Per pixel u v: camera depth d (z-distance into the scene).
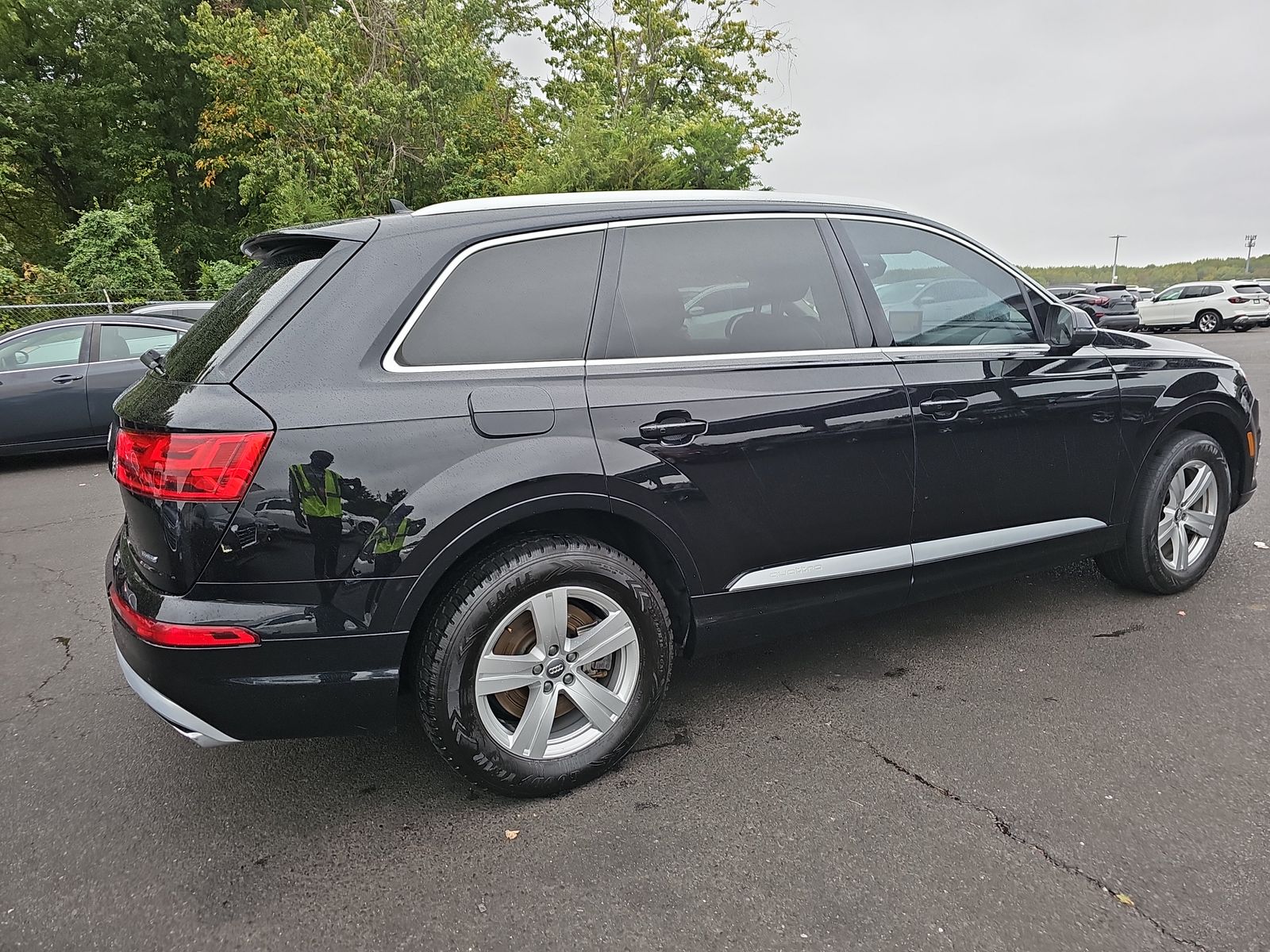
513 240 2.51
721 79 28.08
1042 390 3.29
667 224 2.75
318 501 2.13
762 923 1.96
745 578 2.76
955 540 3.18
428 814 2.46
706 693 3.14
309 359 2.20
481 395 2.33
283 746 2.88
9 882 2.20
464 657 2.30
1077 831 2.27
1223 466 3.89
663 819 2.38
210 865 2.25
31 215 26.95
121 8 23.84
